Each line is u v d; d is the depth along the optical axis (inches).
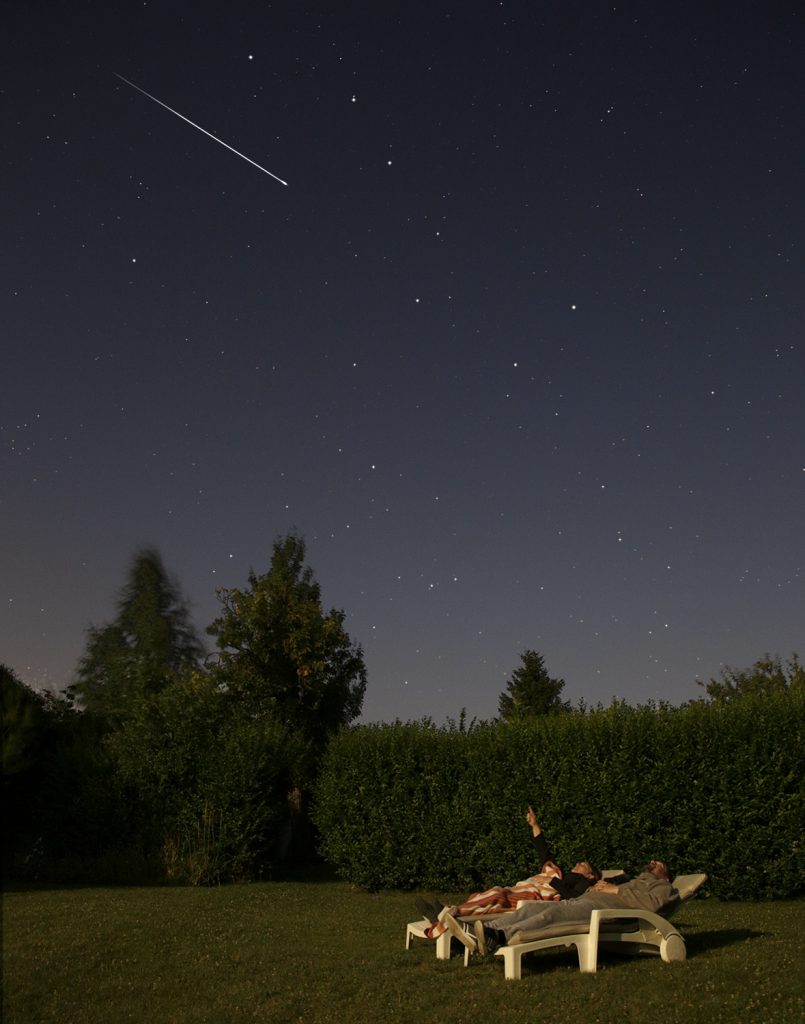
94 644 1467.8
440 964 329.4
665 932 315.9
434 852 618.8
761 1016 247.1
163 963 341.7
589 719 587.5
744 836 520.4
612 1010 259.0
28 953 360.5
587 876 351.3
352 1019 263.4
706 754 539.5
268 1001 285.9
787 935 366.0
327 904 527.2
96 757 726.5
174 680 1003.3
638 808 548.4
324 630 1122.7
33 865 684.7
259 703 1061.8
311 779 919.7
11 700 757.9
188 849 681.0
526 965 323.9
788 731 527.2
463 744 634.8
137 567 1507.1
